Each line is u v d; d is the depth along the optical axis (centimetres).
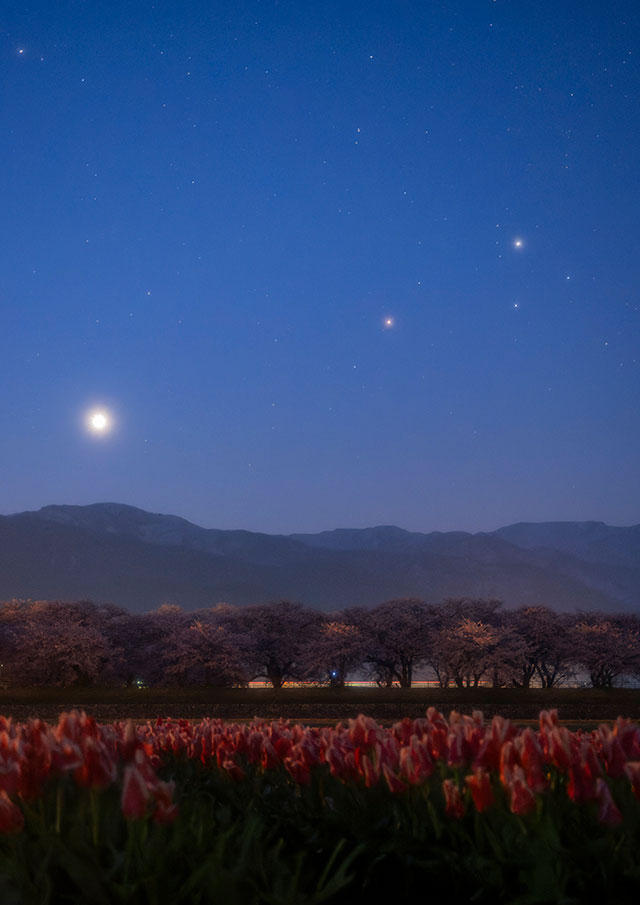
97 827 449
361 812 520
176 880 394
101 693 5581
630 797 486
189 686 6272
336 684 7006
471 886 451
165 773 682
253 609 7712
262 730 775
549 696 5525
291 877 434
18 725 738
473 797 480
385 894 490
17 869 402
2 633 6962
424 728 691
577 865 418
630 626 7619
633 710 5259
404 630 7106
